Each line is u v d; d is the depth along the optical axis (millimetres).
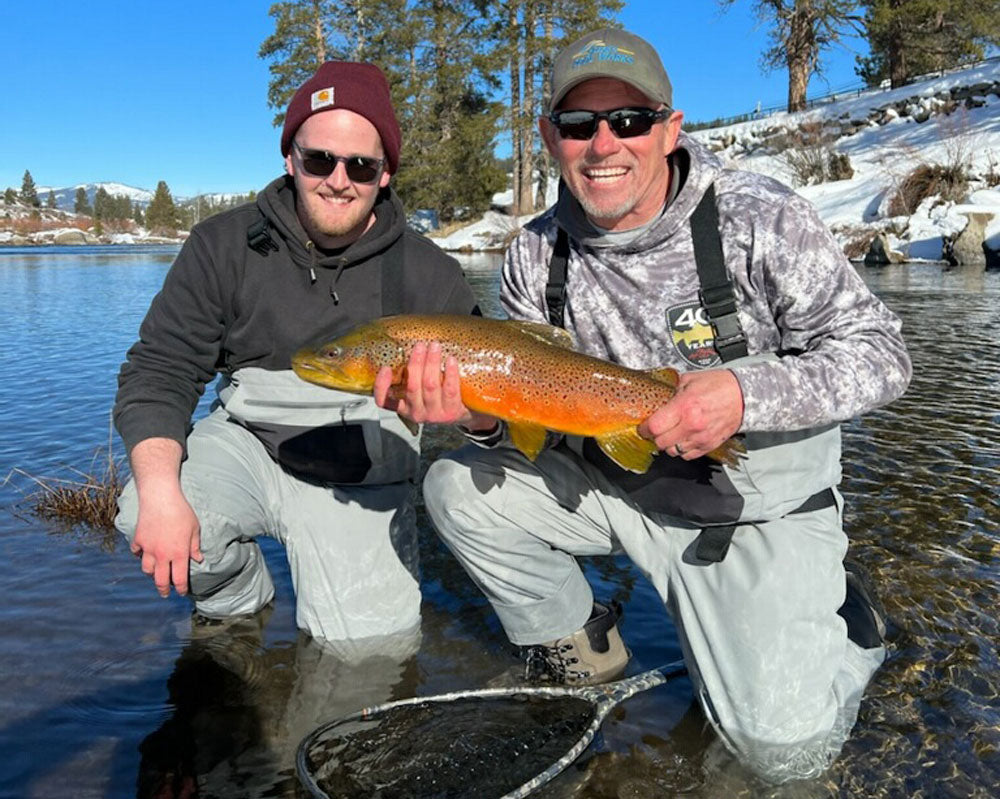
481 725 1051
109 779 946
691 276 1046
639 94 1005
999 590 1332
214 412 1410
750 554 1024
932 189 8430
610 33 1029
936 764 954
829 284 1005
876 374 969
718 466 1015
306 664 1202
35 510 1787
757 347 1060
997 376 2881
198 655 1220
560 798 921
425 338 1056
